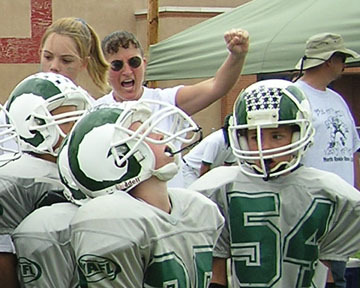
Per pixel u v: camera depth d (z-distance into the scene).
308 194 5.67
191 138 5.25
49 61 6.84
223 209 5.81
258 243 5.69
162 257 4.70
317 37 8.81
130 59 7.48
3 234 5.24
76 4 27.03
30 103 5.32
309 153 8.61
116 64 7.48
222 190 5.79
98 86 7.20
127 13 27.52
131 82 7.52
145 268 4.71
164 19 26.83
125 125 4.72
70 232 4.74
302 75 9.08
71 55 6.79
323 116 8.73
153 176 4.80
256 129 5.52
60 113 5.41
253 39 12.30
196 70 13.70
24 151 5.43
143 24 27.39
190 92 7.07
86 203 4.72
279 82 5.64
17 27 26.61
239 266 5.74
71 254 4.93
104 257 4.52
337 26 11.16
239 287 5.76
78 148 4.73
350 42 10.91
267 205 5.69
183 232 4.86
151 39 16.75
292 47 11.71
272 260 5.67
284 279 5.68
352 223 5.74
